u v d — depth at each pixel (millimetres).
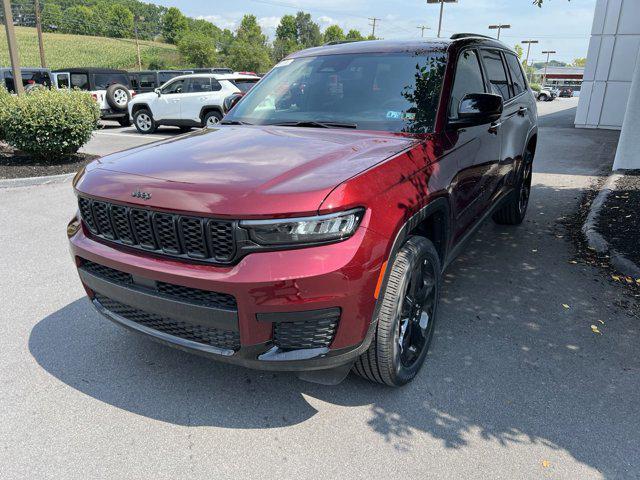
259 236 2145
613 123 16219
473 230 3855
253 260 2152
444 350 3258
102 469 2303
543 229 5738
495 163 4102
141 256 2439
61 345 3322
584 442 2463
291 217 2129
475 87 3795
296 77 3807
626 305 3883
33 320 3639
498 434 2520
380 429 2559
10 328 3525
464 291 4125
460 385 2902
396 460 2355
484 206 4066
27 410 2693
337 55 3828
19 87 10781
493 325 3578
